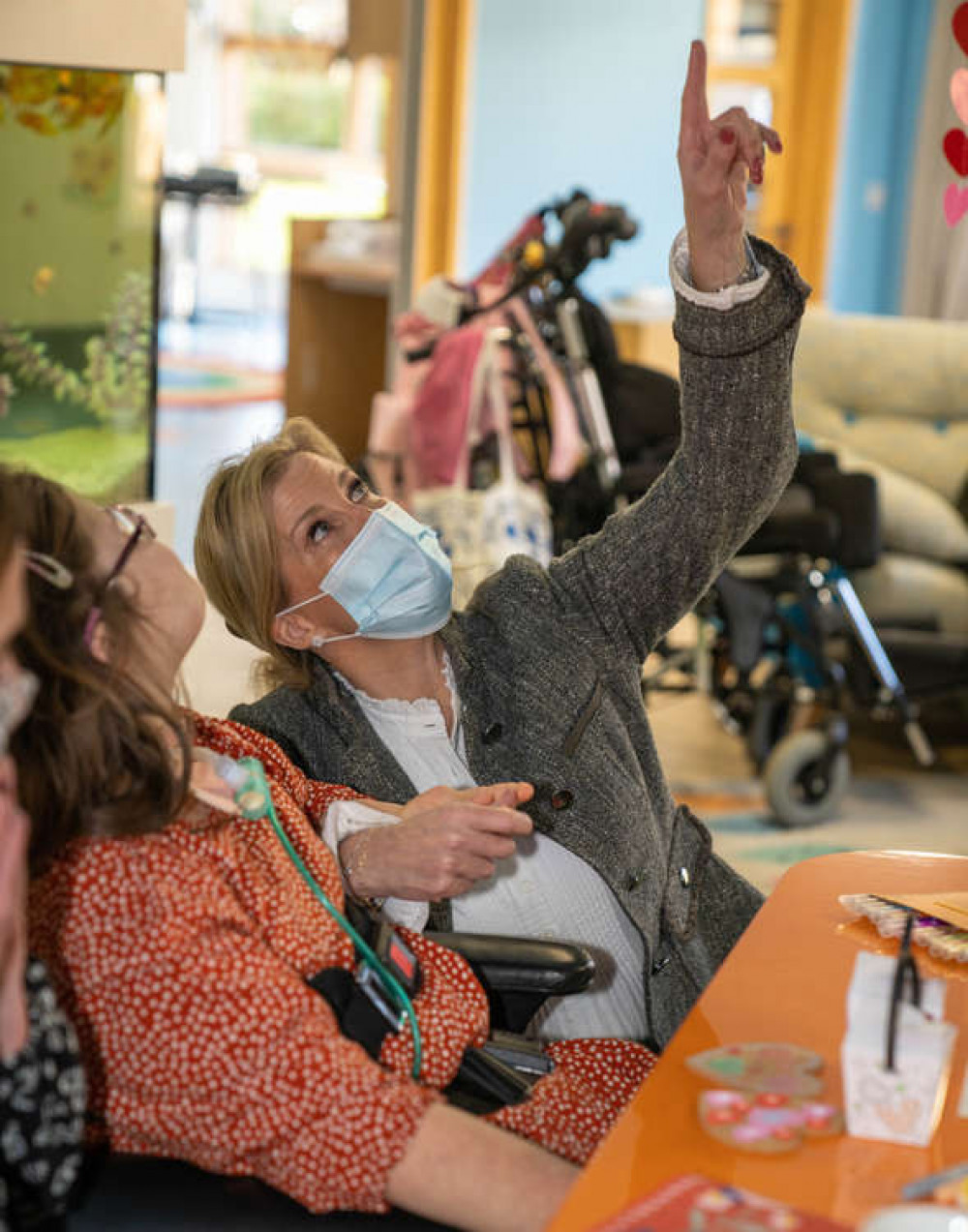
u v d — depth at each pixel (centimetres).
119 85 259
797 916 162
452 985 156
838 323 496
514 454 424
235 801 144
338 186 1386
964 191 159
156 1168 131
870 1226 94
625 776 184
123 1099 126
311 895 146
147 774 129
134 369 277
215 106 1418
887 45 746
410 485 433
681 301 171
